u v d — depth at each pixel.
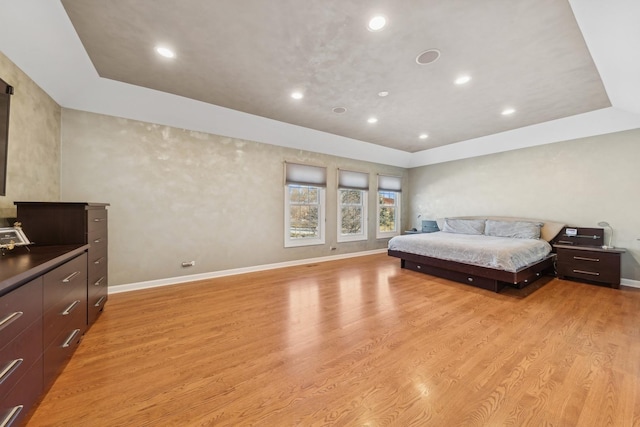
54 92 2.64
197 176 3.81
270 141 4.47
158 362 1.79
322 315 2.59
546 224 4.29
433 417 1.32
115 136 3.21
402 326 2.36
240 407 1.39
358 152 5.56
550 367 1.74
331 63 2.44
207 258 3.92
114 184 3.21
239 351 1.94
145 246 3.43
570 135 4.06
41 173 2.48
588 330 2.27
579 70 2.53
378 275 4.16
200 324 2.38
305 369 1.72
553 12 1.77
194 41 2.13
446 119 3.94
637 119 3.44
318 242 5.23
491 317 2.55
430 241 4.09
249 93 3.10
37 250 1.72
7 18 1.72
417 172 6.56
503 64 2.44
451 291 3.36
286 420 1.30
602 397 1.45
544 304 2.91
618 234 3.71
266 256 4.53
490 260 3.31
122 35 2.05
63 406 1.38
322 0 1.68
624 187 3.67
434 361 1.82
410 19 1.85
